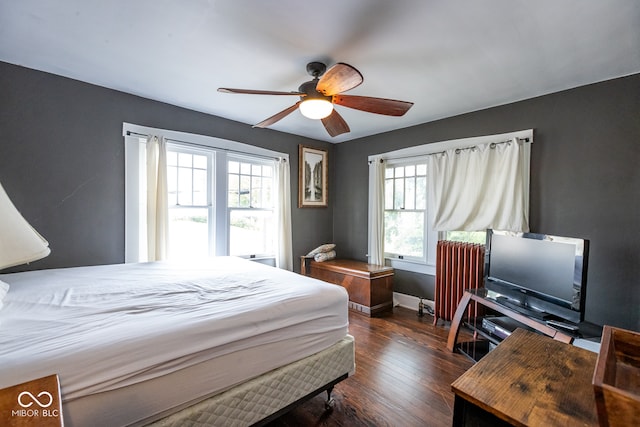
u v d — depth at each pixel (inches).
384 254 148.5
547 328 69.2
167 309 53.7
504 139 107.5
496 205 107.0
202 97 106.8
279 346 56.3
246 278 78.4
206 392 46.8
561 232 95.4
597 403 20.2
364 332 109.6
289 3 55.8
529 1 54.4
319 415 64.3
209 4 56.6
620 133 84.5
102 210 100.4
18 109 85.7
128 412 39.5
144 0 55.6
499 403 28.0
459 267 111.6
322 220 172.6
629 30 62.6
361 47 71.4
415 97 102.4
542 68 80.8
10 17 61.2
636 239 82.0
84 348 38.6
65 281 72.6
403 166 144.7
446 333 108.7
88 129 97.0
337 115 88.0
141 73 88.1
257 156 141.1
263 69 84.2
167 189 111.5
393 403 68.2
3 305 53.7
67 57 79.0
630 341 28.8
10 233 30.2
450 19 60.1
